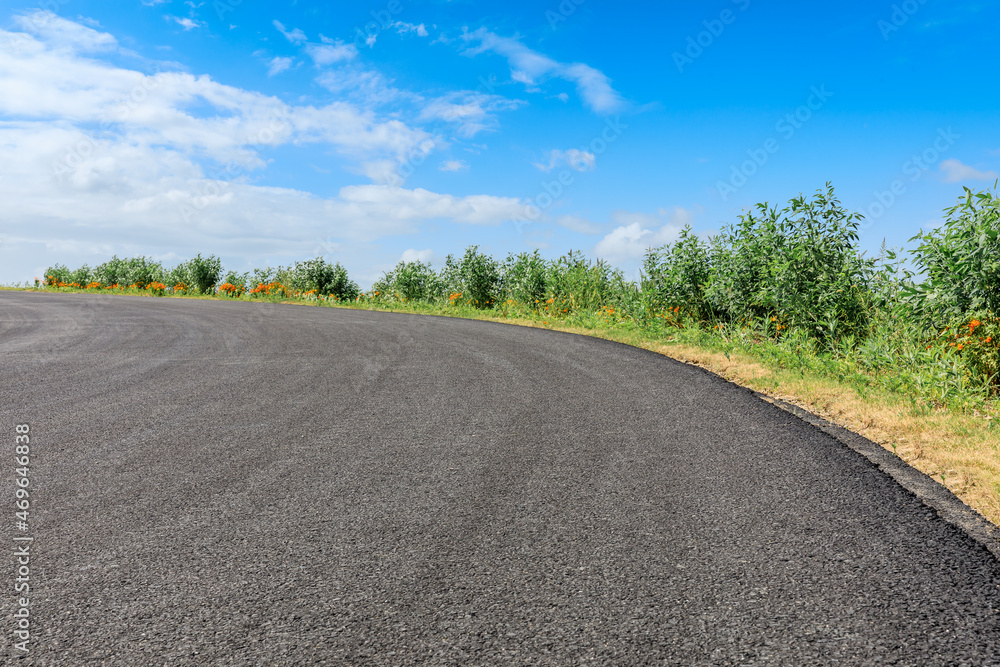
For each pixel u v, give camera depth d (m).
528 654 1.90
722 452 3.94
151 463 3.75
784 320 8.96
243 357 8.06
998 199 5.73
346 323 12.85
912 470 3.60
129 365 7.44
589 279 15.20
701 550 2.59
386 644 1.95
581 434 4.37
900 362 6.38
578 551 2.58
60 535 2.74
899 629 2.04
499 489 3.30
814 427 4.54
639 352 8.41
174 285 28.52
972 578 2.37
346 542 2.67
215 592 2.26
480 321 13.68
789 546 2.62
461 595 2.24
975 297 5.73
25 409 5.17
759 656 1.89
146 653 1.91
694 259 11.06
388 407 5.23
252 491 3.28
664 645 1.94
